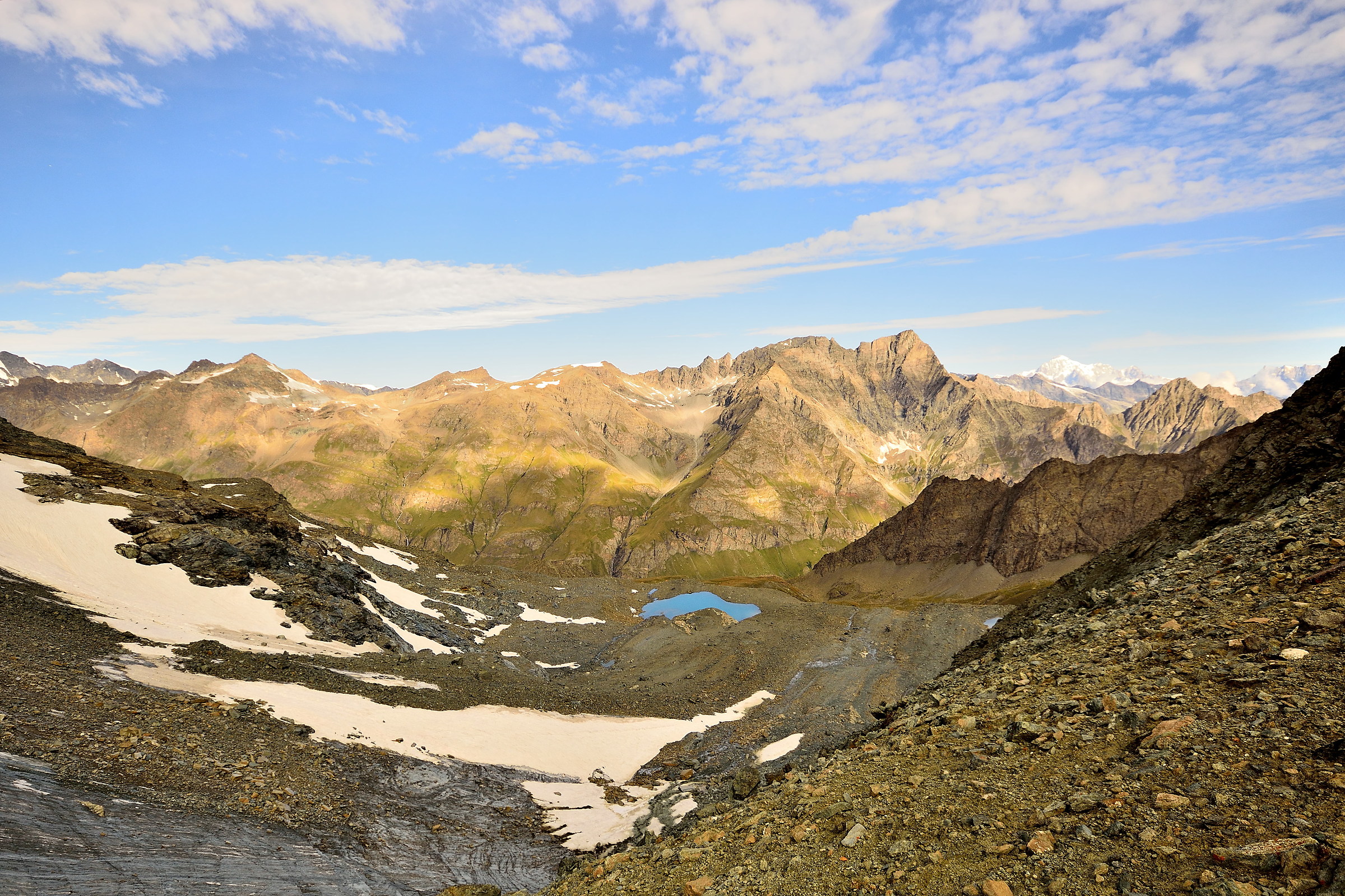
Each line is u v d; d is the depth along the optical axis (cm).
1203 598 2000
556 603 14575
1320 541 1942
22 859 1545
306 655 6219
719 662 10112
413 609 10844
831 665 9925
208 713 3622
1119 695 1525
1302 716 1156
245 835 2297
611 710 7450
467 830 3484
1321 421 3216
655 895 1436
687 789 5062
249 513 8912
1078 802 1127
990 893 956
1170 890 852
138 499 8038
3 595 4434
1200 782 1076
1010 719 1711
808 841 1398
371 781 3659
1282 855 836
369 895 2197
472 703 6294
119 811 2061
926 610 12650
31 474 7688
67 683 3241
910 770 1609
